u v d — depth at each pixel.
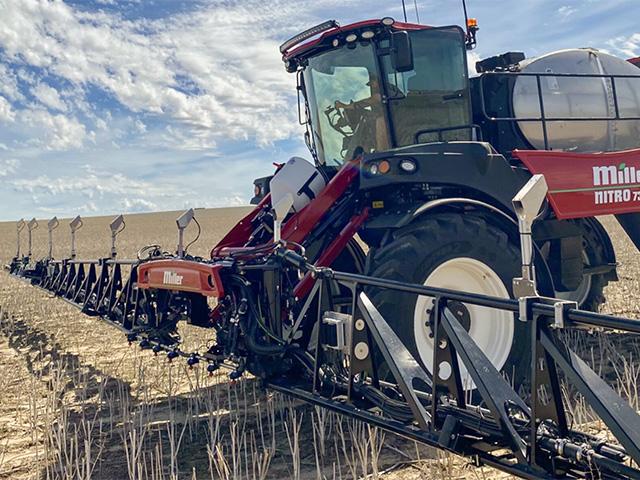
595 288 7.80
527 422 3.01
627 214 6.80
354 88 6.05
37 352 7.54
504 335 4.99
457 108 5.98
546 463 2.81
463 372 4.71
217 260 4.85
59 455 4.02
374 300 4.57
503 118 6.25
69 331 9.19
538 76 6.36
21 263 10.70
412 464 3.91
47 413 4.75
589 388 2.65
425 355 4.70
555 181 5.66
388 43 5.75
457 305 4.86
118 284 6.95
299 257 4.22
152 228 65.69
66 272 8.62
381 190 5.32
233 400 5.41
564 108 6.50
